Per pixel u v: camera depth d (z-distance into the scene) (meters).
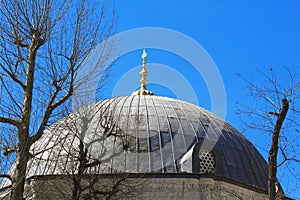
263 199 30.81
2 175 17.88
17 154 18.05
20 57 19.03
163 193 28.48
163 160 29.73
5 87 18.73
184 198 28.53
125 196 24.44
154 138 30.69
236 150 32.88
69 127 23.58
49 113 18.61
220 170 30.44
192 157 29.75
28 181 24.78
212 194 28.80
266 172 33.69
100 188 24.47
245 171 31.97
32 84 18.80
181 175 28.86
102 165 28.25
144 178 28.34
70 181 22.97
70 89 19.09
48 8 19.39
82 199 23.41
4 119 18.06
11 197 17.62
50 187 23.30
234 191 29.66
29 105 18.56
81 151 21.77
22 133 18.17
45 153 27.34
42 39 19.17
